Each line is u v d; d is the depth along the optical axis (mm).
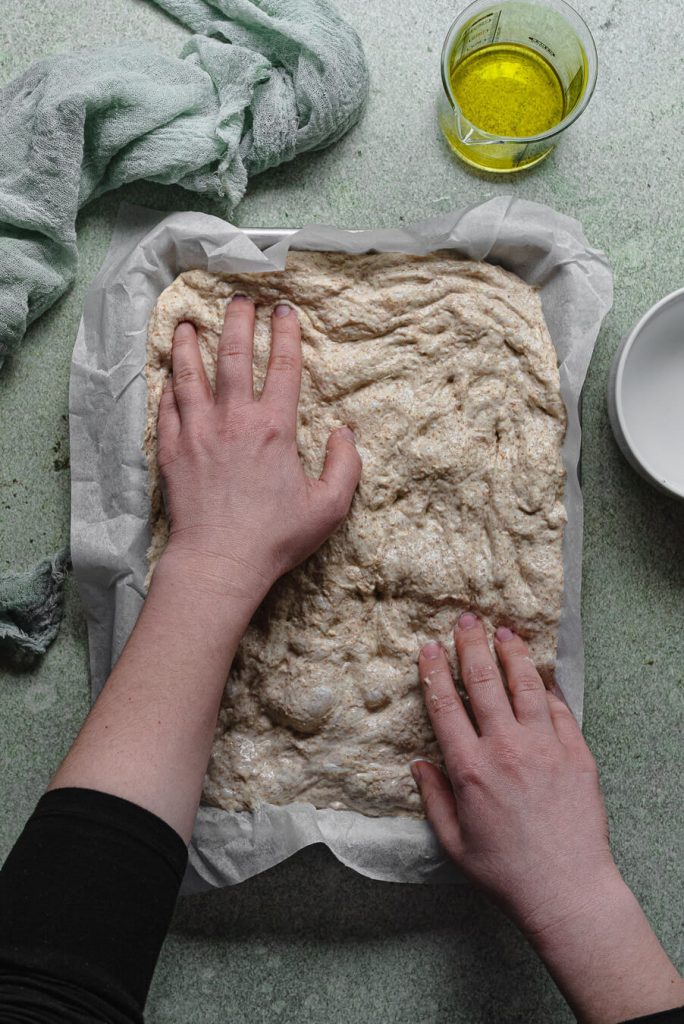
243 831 708
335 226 801
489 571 703
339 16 770
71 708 782
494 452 711
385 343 716
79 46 803
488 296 723
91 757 521
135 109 747
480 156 782
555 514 705
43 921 459
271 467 635
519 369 719
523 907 635
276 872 780
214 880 715
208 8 787
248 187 799
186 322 724
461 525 706
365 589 700
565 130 789
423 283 728
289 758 713
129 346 726
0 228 762
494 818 646
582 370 726
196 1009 770
